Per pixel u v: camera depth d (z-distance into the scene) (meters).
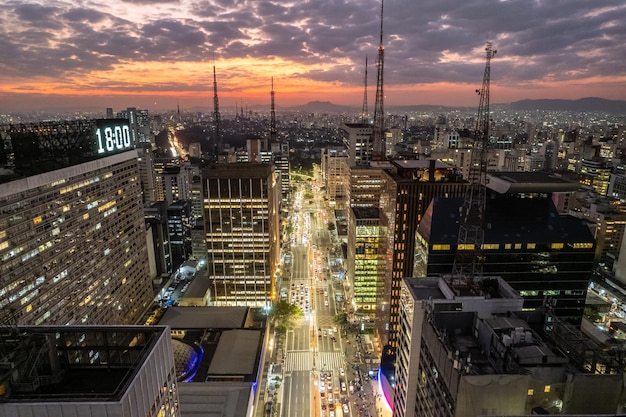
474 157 132.12
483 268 139.75
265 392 170.88
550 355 70.25
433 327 82.75
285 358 197.75
